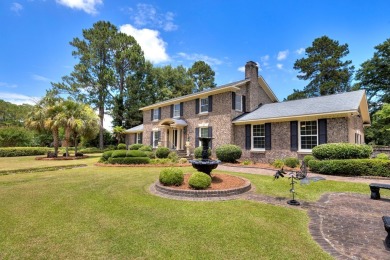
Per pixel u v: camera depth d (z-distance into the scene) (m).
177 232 4.10
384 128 23.55
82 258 3.23
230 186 7.41
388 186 6.41
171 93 38.09
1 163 16.09
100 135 33.62
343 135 11.97
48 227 4.36
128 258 3.23
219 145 17.67
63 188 7.77
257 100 19.70
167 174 7.43
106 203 5.96
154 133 24.91
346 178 9.44
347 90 33.19
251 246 3.58
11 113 46.41
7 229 4.27
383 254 3.37
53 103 21.08
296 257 3.26
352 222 4.70
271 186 8.05
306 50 36.38
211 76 47.31
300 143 13.70
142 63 35.16
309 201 6.25
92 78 33.41
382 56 27.39
